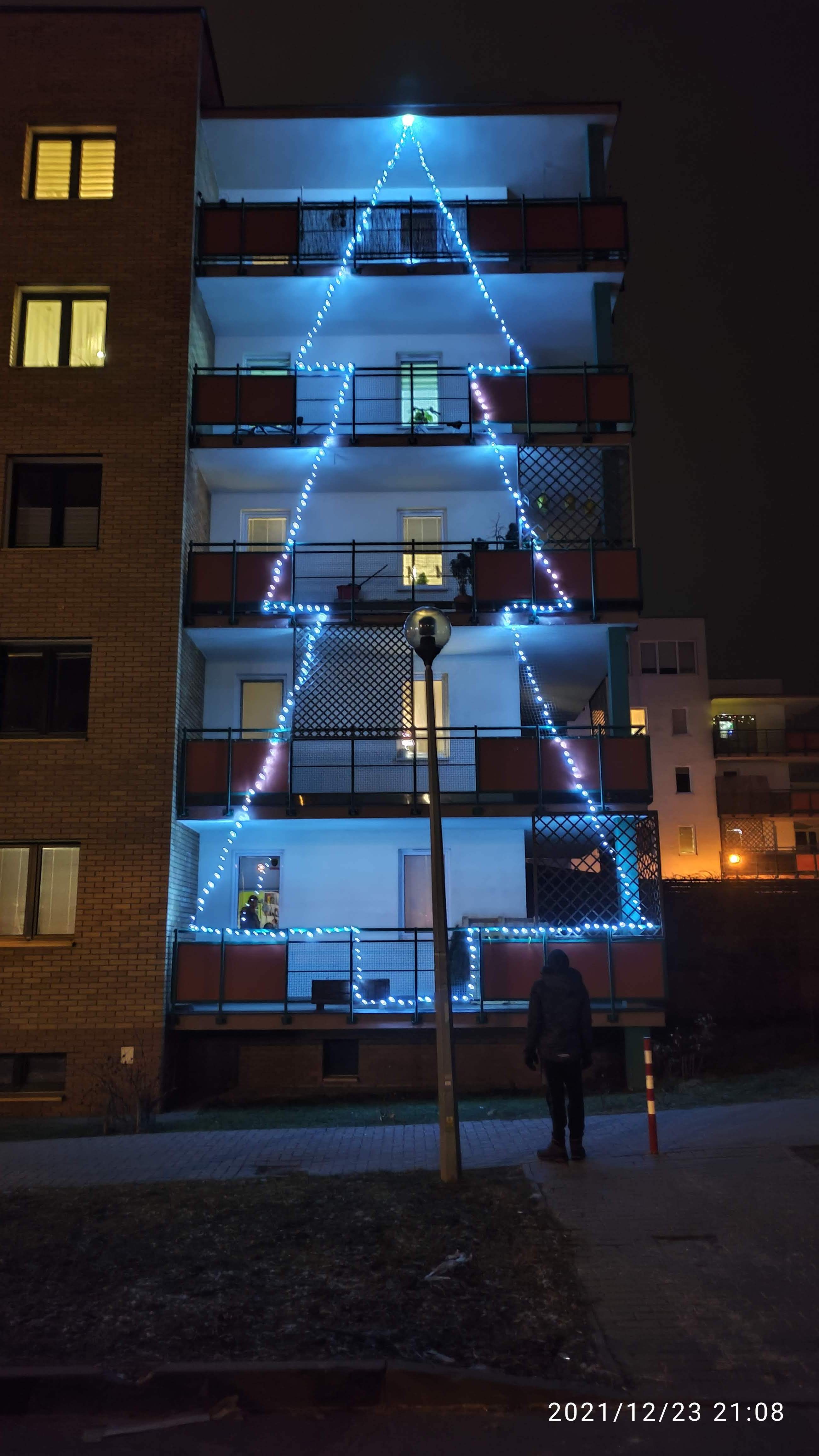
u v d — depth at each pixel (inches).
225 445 652.1
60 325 661.9
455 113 700.7
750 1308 223.1
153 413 640.4
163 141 672.4
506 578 639.1
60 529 633.6
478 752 613.9
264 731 641.0
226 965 581.9
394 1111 522.3
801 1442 178.2
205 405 656.4
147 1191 324.2
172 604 615.5
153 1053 563.2
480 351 736.3
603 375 663.8
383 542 664.4
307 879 673.0
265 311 708.7
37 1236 277.3
